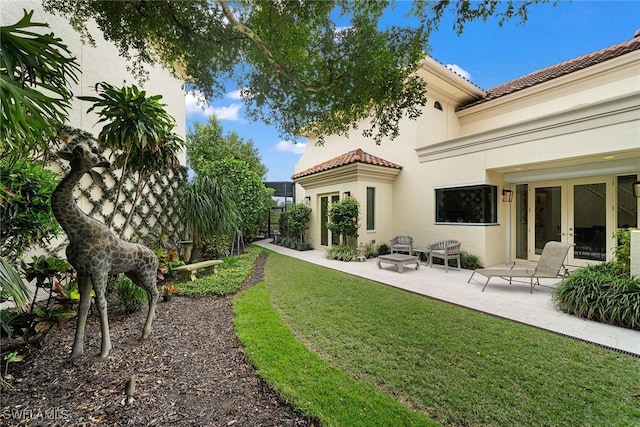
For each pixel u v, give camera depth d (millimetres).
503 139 7141
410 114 4113
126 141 3441
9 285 1836
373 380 2473
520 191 8242
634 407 2135
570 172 6840
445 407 2135
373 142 11094
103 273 2701
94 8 3424
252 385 2354
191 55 4043
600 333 3469
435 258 8383
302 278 6309
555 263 5426
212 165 10477
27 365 2520
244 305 4293
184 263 6371
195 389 2275
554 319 3945
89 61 5488
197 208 7465
